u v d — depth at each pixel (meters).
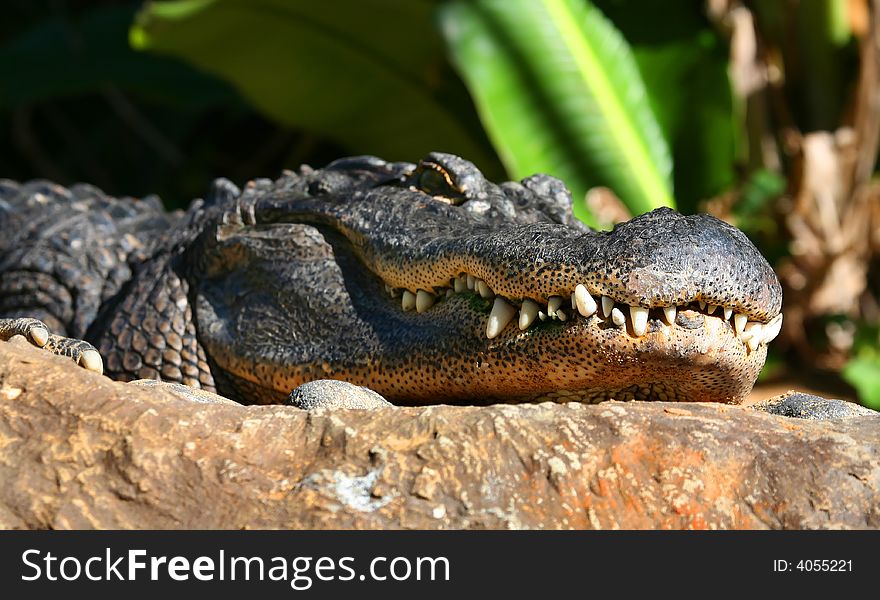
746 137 18.42
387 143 18.52
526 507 5.43
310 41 16.83
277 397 8.26
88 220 10.71
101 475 5.59
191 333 8.95
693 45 17.28
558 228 6.70
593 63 15.77
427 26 16.41
